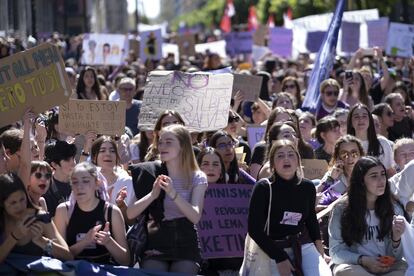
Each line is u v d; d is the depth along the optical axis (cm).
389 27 2756
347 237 1076
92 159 1199
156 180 1001
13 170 1108
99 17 12206
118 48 2956
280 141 1038
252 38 4216
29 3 3303
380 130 1625
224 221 1157
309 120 1511
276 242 1034
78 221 1016
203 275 1143
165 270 1021
